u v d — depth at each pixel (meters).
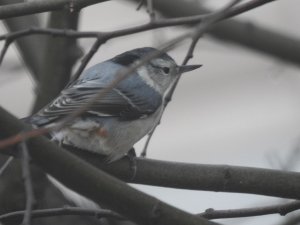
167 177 8.33
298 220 10.38
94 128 8.76
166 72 10.91
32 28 8.36
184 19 8.16
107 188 7.08
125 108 9.43
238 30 12.68
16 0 12.03
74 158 6.96
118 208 7.20
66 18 11.02
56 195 10.72
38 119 8.42
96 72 9.48
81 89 8.99
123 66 10.04
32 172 10.52
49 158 6.86
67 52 11.18
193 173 8.25
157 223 7.21
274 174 8.20
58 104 8.63
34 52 12.05
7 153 6.80
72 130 8.64
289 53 12.84
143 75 10.43
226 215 7.84
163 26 8.23
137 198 7.16
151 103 9.89
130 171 8.49
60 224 10.44
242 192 8.23
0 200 10.26
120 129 9.29
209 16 6.86
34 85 11.98
